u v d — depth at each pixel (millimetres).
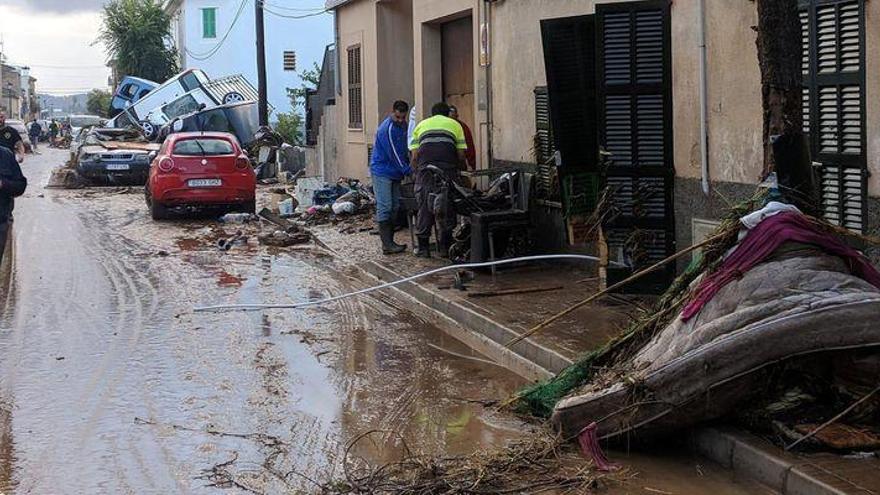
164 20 58656
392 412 6898
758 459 5254
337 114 22672
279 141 30453
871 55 6805
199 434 6430
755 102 8102
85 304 10695
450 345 8844
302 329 9484
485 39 13422
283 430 6520
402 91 19562
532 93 11992
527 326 8609
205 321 9844
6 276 12500
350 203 17984
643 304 9031
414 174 12625
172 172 18625
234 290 11547
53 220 18969
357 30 20688
